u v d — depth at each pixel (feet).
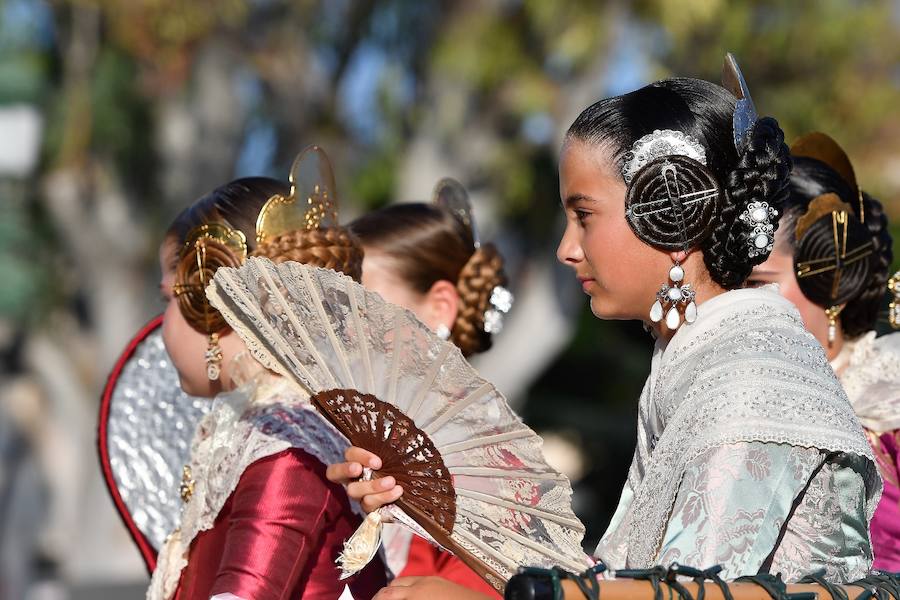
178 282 25.89
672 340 21.59
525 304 131.85
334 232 26.30
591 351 160.15
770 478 19.53
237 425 24.63
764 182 21.31
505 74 117.80
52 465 150.30
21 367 148.46
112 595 119.65
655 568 18.35
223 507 24.39
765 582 18.57
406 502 21.67
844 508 20.88
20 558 145.38
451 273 34.99
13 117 126.52
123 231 129.70
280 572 23.00
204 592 24.39
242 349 25.96
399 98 127.24
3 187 132.87
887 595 20.10
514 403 132.87
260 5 121.90
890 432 29.01
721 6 116.16
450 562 31.04
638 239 21.53
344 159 128.98
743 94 21.77
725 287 21.88
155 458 29.89
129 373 30.17
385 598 20.10
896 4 124.67
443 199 37.52
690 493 19.56
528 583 17.42
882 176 123.03
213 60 121.19
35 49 128.98
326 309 21.38
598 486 159.12
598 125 21.79
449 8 119.14
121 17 115.24
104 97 125.90
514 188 123.24
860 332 30.76
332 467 22.03
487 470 21.57
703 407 20.10
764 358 20.25
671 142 21.29
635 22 115.85
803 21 120.57
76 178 127.85
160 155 126.62
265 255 25.36
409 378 21.34
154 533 29.55
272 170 128.36
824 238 29.35
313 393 21.85
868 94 123.54
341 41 127.13
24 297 137.39
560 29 115.85
